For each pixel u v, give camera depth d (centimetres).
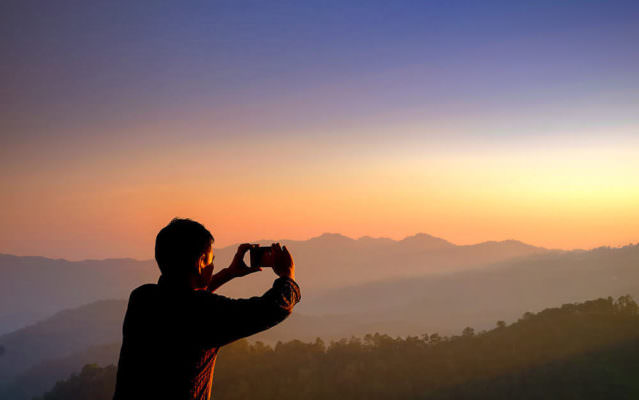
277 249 212
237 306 189
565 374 13038
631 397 11488
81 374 16300
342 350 16762
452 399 12531
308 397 13500
